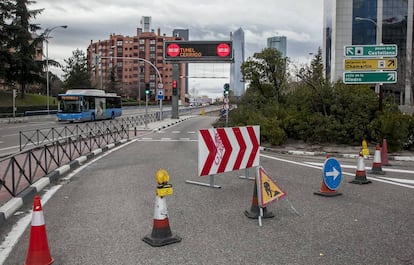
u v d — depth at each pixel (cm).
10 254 509
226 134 943
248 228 612
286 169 1201
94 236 575
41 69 6175
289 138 1997
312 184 963
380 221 650
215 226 621
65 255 502
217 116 6562
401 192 875
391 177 1067
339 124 1806
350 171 1163
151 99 13188
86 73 8488
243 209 725
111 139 2252
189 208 731
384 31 8138
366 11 8169
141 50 14875
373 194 854
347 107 1834
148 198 812
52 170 1108
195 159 1440
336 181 843
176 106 5122
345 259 487
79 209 729
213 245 536
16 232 602
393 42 8156
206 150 898
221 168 930
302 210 718
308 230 602
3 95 6169
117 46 15062
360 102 1791
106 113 4794
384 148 1302
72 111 4178
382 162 1299
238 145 969
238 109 2875
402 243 544
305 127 1889
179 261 481
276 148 1762
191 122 4612
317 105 1973
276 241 552
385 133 1609
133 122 4122
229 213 697
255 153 1011
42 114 5381
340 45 8262
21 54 5806
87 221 652
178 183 978
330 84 1992
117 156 1555
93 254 505
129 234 583
